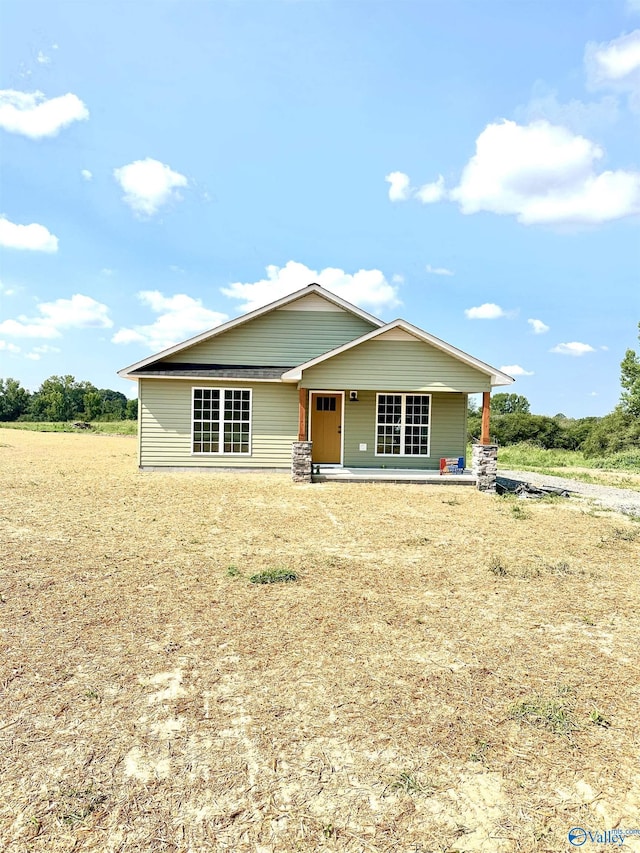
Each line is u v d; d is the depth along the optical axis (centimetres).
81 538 750
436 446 1623
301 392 1405
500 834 232
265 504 1066
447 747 293
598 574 635
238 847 222
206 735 300
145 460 1566
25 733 299
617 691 359
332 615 486
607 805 251
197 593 536
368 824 236
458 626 468
